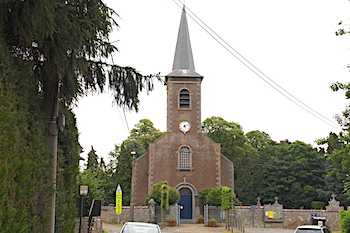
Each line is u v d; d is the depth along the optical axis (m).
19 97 8.55
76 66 9.05
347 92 17.89
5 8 7.79
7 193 7.29
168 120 43.12
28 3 7.68
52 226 10.36
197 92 43.78
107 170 57.28
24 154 8.41
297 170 53.03
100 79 10.93
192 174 42.09
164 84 11.40
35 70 9.70
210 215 40.41
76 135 13.29
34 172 8.93
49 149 10.38
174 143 42.62
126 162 54.81
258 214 38.72
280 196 53.12
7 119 7.39
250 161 56.66
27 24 7.89
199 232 32.03
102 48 9.92
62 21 8.39
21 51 8.95
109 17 9.91
